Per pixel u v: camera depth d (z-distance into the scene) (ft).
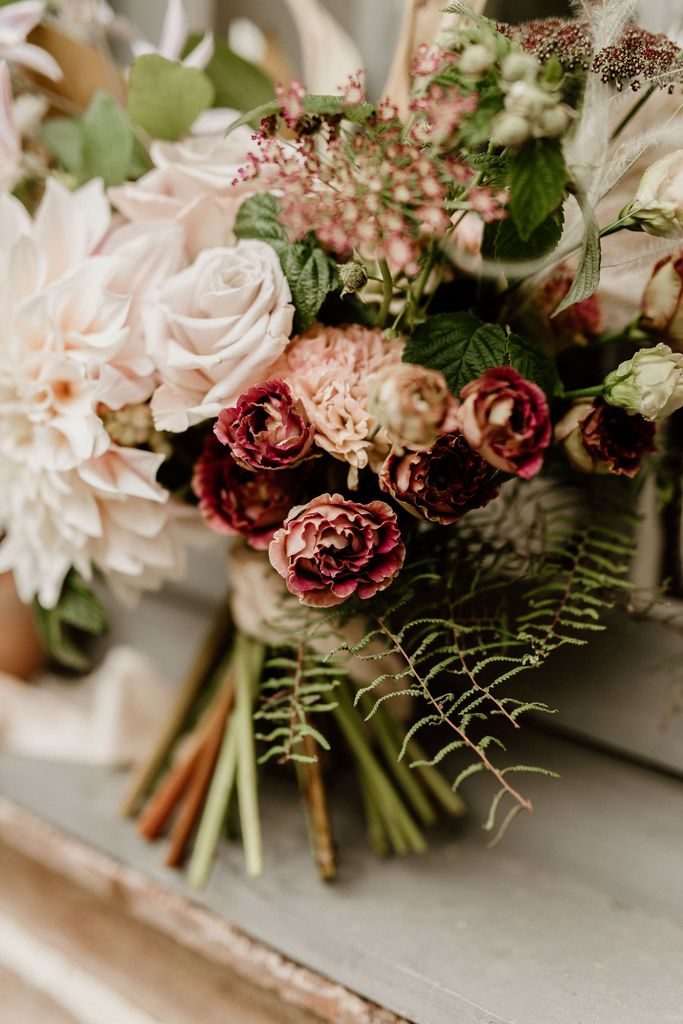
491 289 1.75
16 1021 2.23
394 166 1.44
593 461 1.66
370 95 2.64
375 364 1.62
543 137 1.34
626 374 1.54
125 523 1.94
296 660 2.00
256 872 2.17
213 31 2.96
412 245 1.47
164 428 1.70
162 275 1.81
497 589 1.94
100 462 1.87
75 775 2.72
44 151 2.24
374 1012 1.76
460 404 1.53
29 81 2.26
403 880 2.20
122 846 2.37
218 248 1.74
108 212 1.93
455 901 2.12
